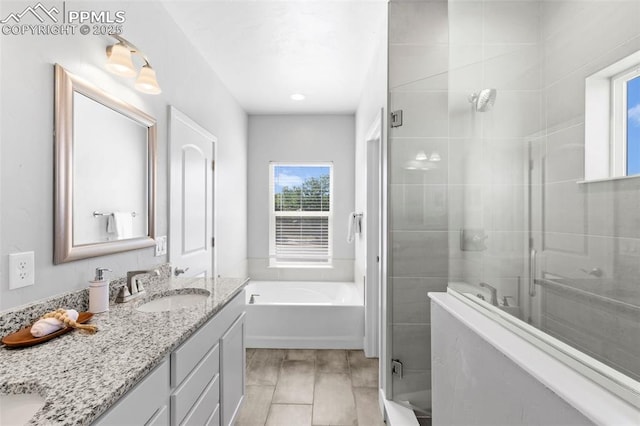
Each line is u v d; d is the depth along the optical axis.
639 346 0.58
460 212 1.25
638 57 0.62
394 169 1.97
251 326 3.02
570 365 0.71
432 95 1.94
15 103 1.05
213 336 1.43
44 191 1.15
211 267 2.81
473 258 1.15
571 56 0.77
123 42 1.47
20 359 0.88
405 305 1.97
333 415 2.02
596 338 0.66
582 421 0.59
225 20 2.11
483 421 0.94
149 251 1.84
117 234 1.55
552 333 0.77
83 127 1.33
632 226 0.61
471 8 1.16
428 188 1.95
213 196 2.85
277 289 3.89
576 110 0.75
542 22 0.86
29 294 1.10
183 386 1.14
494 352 0.88
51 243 1.18
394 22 1.97
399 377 1.96
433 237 1.96
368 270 2.86
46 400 0.69
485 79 1.08
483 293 1.08
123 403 0.79
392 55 1.98
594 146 0.70
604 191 0.67
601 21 0.70
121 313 1.30
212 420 1.43
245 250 4.05
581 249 0.72
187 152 2.32
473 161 1.15
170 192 2.04
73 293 1.26
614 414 0.55
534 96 0.87
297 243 4.21
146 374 0.90
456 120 1.27
